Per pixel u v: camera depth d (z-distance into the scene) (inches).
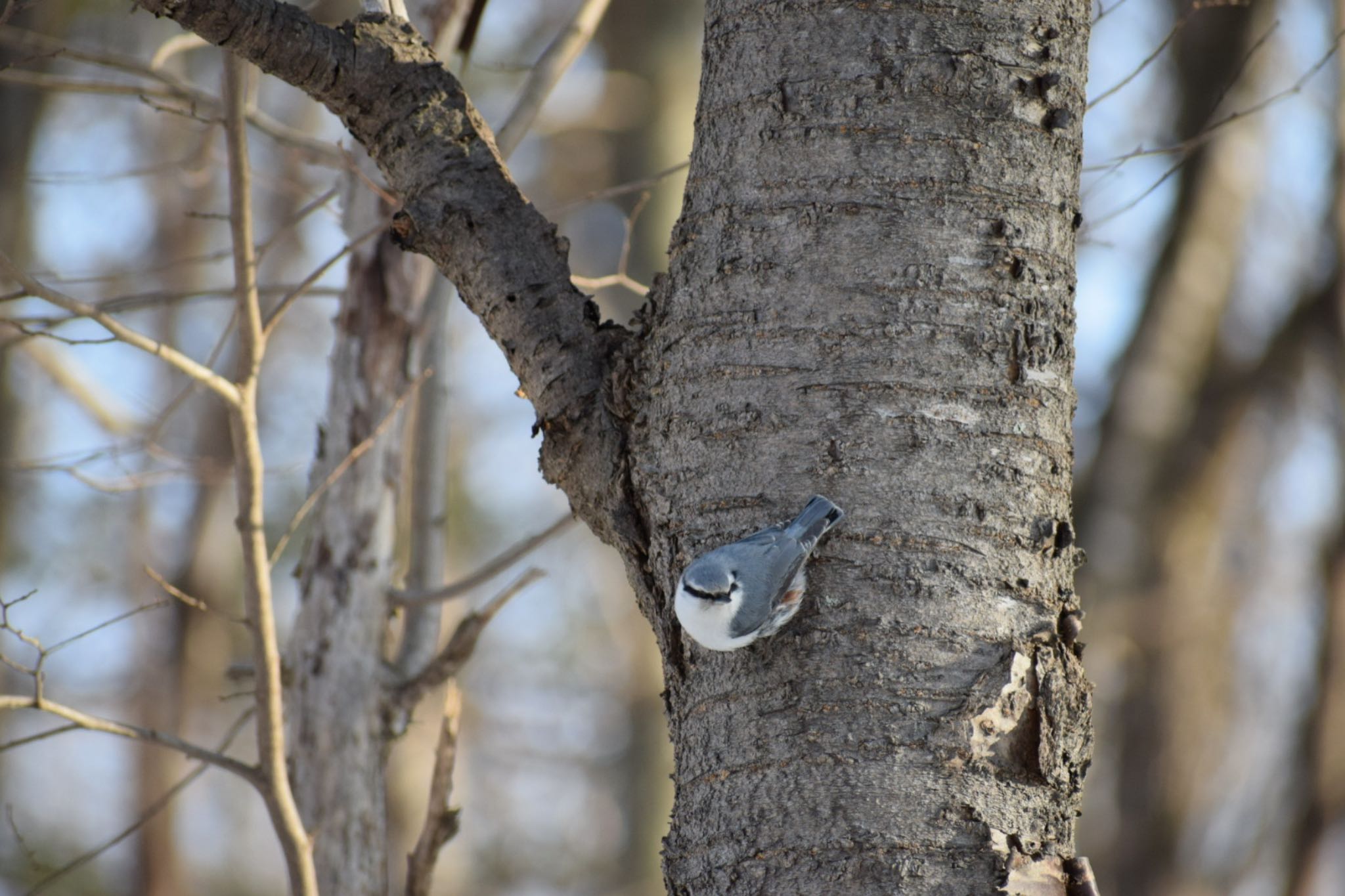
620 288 987.3
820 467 252.7
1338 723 954.1
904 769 238.8
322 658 432.5
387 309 452.1
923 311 255.9
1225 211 927.0
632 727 1089.4
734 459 258.7
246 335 322.0
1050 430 261.4
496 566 422.6
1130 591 914.7
